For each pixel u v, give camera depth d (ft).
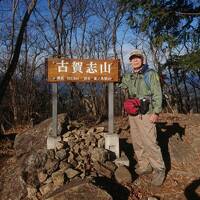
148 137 9.02
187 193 8.77
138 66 8.96
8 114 24.88
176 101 26.43
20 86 25.95
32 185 8.98
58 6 29.81
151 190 8.92
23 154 12.36
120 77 10.03
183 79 25.93
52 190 8.63
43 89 26.94
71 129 11.71
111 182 8.91
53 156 9.51
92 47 31.89
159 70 18.66
